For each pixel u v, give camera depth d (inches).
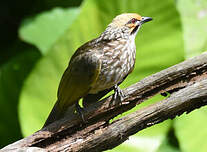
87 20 491.5
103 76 379.2
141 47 494.6
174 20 489.4
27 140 342.0
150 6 493.0
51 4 621.9
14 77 538.3
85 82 370.0
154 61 492.4
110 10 493.4
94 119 349.4
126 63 390.3
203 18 533.3
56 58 486.0
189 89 338.0
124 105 352.5
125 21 401.1
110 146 349.4
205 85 337.1
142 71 494.0
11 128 536.4
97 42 390.6
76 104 376.2
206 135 492.4
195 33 525.3
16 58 548.4
